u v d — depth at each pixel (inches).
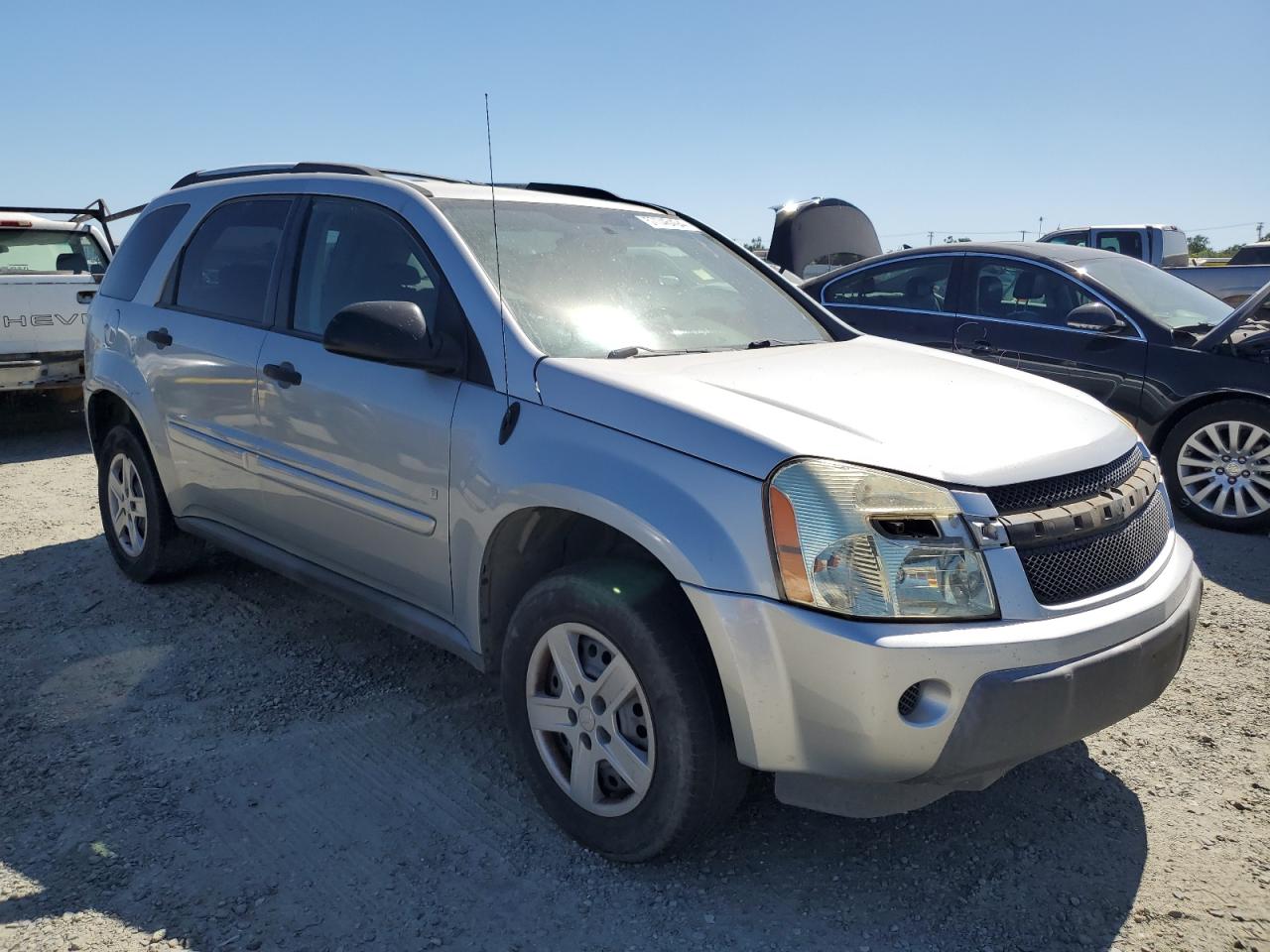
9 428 379.2
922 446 101.3
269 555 158.4
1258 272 553.0
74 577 200.8
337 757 133.0
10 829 116.6
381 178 149.3
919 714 93.6
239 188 172.9
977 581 95.0
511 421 117.2
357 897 105.0
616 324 133.0
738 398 110.0
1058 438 109.7
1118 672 98.7
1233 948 97.8
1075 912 103.2
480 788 126.0
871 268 310.8
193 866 109.7
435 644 131.2
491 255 132.7
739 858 112.0
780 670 95.3
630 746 106.7
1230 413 238.2
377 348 123.4
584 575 108.4
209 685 153.4
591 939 99.3
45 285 339.9
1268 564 213.5
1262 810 121.3
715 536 98.0
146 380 177.9
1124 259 288.8
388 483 131.9
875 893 106.3
